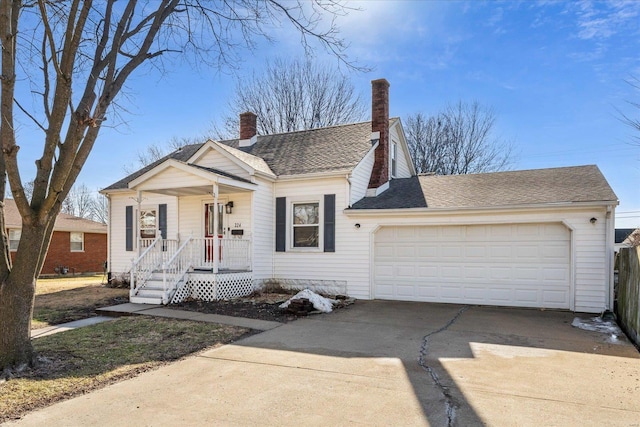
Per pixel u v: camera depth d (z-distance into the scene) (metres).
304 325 8.15
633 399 4.32
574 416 3.88
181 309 9.77
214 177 10.80
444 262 11.34
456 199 11.51
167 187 11.49
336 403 4.18
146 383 4.78
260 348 6.37
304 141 15.20
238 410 4.01
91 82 5.81
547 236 10.28
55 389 4.53
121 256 15.57
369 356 5.92
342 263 12.30
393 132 15.53
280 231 13.11
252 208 12.33
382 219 11.84
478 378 4.96
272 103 28.11
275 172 13.34
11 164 4.95
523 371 5.25
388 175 14.10
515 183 12.02
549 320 8.72
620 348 6.45
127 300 11.35
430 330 7.72
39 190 5.40
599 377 5.03
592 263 9.64
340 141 14.44
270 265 13.04
